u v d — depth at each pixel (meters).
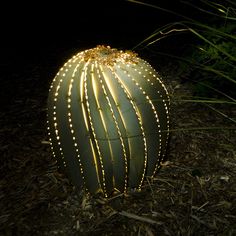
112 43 5.77
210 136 3.21
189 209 2.46
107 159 2.29
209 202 2.52
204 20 4.93
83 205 2.50
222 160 2.93
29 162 2.96
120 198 2.53
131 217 2.41
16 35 6.11
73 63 2.37
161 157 2.63
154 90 2.35
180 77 4.32
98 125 2.22
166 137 2.53
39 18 6.88
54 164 2.91
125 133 2.26
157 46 5.42
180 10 6.59
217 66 3.63
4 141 3.26
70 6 7.46
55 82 2.39
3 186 2.72
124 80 2.25
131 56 2.40
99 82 2.22
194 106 3.68
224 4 4.13
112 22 6.64
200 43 4.71
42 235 2.33
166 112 2.45
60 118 2.31
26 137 3.30
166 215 2.42
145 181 2.65
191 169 2.82
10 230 2.37
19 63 5.00
